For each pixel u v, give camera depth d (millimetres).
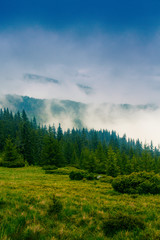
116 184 13523
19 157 49500
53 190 12016
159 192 12789
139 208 8492
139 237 4953
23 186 12672
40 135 81250
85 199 9812
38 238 4531
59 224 5754
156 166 62281
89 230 5598
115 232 5477
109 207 8352
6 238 4211
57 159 53875
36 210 6812
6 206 6949
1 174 22984
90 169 48531
